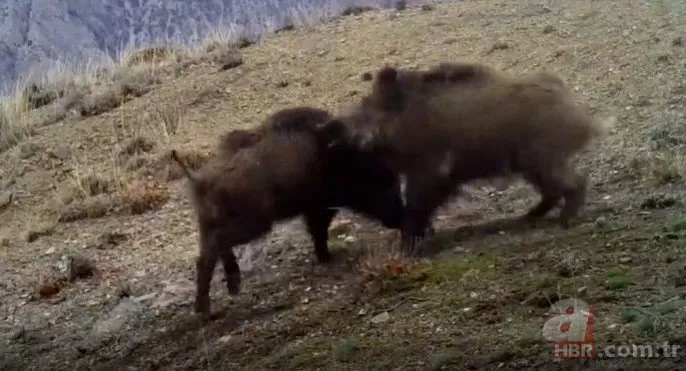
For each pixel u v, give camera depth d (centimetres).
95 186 1092
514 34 1251
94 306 848
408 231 781
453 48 1241
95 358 757
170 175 1084
